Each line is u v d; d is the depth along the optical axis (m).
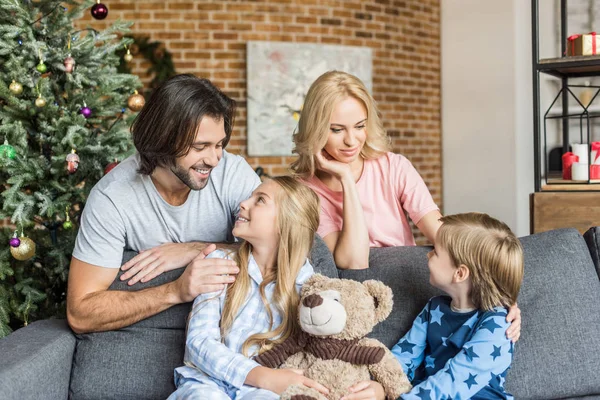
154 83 5.02
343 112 1.89
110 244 1.73
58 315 2.59
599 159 2.84
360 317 1.48
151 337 1.71
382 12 5.75
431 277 1.61
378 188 2.08
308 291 1.52
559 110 5.30
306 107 1.96
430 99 6.13
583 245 1.83
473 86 5.79
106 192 1.75
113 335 1.71
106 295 1.67
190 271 1.63
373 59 5.71
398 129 5.89
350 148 1.93
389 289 1.55
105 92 2.62
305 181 2.08
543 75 5.33
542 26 5.44
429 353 1.67
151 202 1.78
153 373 1.67
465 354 1.50
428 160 6.10
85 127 2.71
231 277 1.62
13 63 2.44
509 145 5.53
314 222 1.65
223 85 5.21
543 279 1.74
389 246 2.03
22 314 2.48
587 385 1.66
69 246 2.55
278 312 1.59
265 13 5.29
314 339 1.51
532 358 1.65
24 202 2.37
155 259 1.76
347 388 1.45
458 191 5.99
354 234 1.84
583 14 5.34
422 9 6.02
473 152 5.82
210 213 1.84
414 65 5.99
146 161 1.68
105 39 2.76
